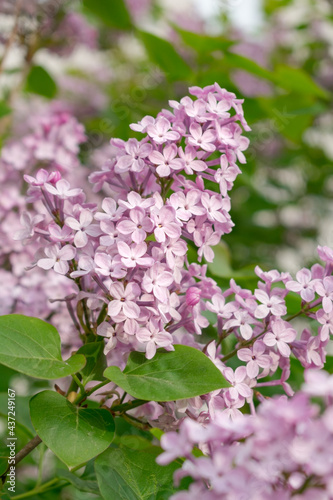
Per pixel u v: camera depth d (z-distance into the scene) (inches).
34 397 27.6
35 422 27.1
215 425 23.3
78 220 28.5
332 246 50.4
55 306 34.0
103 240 27.9
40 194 29.2
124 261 27.3
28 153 37.7
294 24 70.4
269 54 67.1
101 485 27.4
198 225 28.5
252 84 54.1
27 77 52.1
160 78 53.9
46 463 34.4
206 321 29.0
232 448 23.4
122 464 27.9
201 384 27.2
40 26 48.6
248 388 28.0
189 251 34.4
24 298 34.0
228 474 23.0
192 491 23.5
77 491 31.9
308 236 61.9
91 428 27.3
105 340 29.1
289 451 22.8
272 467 23.3
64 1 49.2
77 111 55.2
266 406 23.3
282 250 59.8
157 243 28.1
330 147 65.4
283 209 62.6
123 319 27.7
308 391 22.9
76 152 38.3
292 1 70.3
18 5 46.3
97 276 28.0
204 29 61.8
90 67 65.7
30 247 34.5
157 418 29.1
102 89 63.1
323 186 65.4
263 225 59.6
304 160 65.2
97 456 28.0
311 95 49.5
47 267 27.9
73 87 56.4
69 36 50.4
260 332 29.0
